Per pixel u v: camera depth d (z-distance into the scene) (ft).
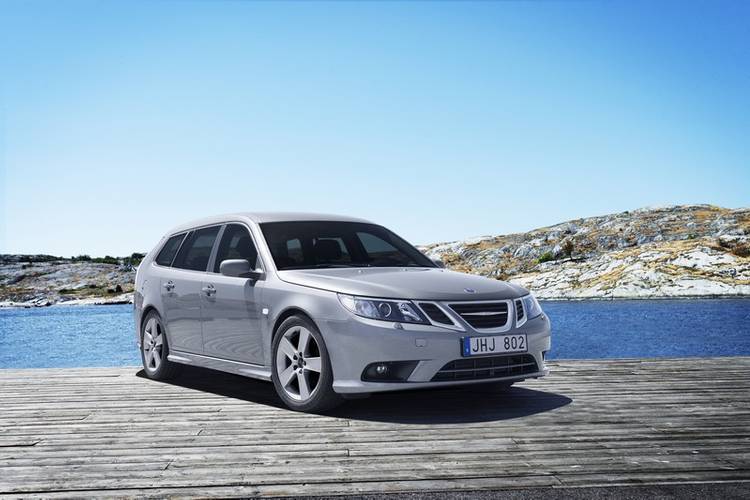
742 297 197.16
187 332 18.07
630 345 90.53
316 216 18.06
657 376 18.52
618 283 222.07
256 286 15.60
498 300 14.28
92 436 12.04
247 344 15.84
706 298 198.59
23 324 162.71
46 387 17.98
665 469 9.45
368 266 16.47
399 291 13.64
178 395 16.51
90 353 94.53
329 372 13.67
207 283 17.29
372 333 13.16
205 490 8.71
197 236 18.99
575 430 12.00
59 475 9.54
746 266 221.87
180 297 18.26
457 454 10.37
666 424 12.47
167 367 18.99
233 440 11.53
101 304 260.01
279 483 8.96
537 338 14.48
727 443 10.98
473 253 337.31
